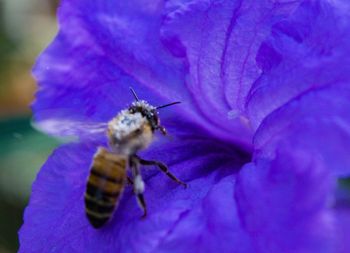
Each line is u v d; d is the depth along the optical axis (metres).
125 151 0.10
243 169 0.10
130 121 0.10
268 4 0.10
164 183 0.11
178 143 0.11
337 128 0.09
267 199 0.09
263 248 0.09
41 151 0.16
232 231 0.09
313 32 0.10
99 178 0.10
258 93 0.10
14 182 0.16
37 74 0.12
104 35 0.11
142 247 0.09
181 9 0.11
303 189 0.09
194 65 0.11
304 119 0.09
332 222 0.09
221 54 0.11
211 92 0.11
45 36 0.19
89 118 0.11
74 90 0.12
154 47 0.11
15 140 0.15
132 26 0.11
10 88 0.18
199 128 0.12
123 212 0.10
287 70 0.10
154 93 0.11
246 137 0.11
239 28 0.10
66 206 0.11
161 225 0.10
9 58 0.18
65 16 0.12
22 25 0.19
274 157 0.09
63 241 0.10
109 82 0.11
